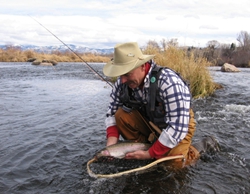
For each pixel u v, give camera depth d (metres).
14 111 6.55
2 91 10.11
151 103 3.10
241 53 37.91
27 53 41.91
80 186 2.98
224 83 12.30
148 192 2.86
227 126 5.27
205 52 10.23
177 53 9.59
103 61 42.69
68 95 9.25
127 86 3.31
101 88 11.23
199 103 7.69
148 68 3.07
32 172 3.30
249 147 4.15
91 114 6.22
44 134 4.70
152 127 3.46
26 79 15.14
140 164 3.50
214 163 3.55
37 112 6.45
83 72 20.62
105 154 3.24
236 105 7.33
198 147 3.76
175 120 3.04
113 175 3.15
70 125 5.26
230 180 3.13
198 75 8.93
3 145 4.17
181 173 3.25
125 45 2.95
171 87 2.97
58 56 40.78
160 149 3.16
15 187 2.96
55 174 3.24
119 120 3.62
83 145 4.15
